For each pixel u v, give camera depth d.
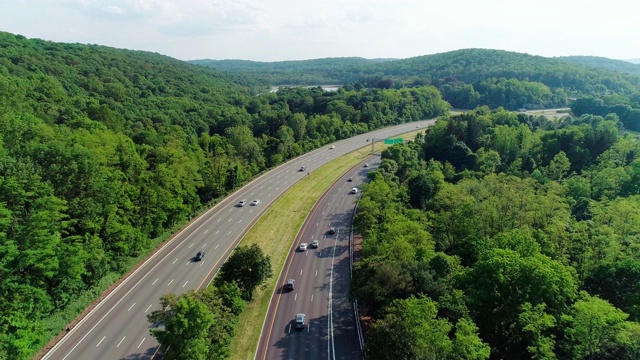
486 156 132.62
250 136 164.25
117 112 173.12
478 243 77.19
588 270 68.31
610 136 128.88
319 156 168.25
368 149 180.00
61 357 58.25
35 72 181.25
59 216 66.25
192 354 47.62
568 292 57.31
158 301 72.38
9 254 57.62
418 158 149.12
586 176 113.12
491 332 56.81
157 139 136.12
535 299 55.88
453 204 92.31
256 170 144.38
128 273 81.06
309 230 106.50
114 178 82.31
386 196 103.38
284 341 64.50
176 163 102.56
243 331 66.19
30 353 55.25
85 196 76.00
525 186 96.00
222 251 91.75
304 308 73.25
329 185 138.88
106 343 61.47
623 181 100.69
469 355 44.91
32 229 61.81
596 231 75.62
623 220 78.19
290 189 132.00
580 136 131.00
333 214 116.62
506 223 84.69
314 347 63.19
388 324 50.59
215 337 52.31
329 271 86.38
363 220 94.06
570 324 54.91
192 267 84.50
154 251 90.31
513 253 60.31
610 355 50.06
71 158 74.38
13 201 63.62
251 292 73.81
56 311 65.50
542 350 48.09
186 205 102.81
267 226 106.00
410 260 65.50
